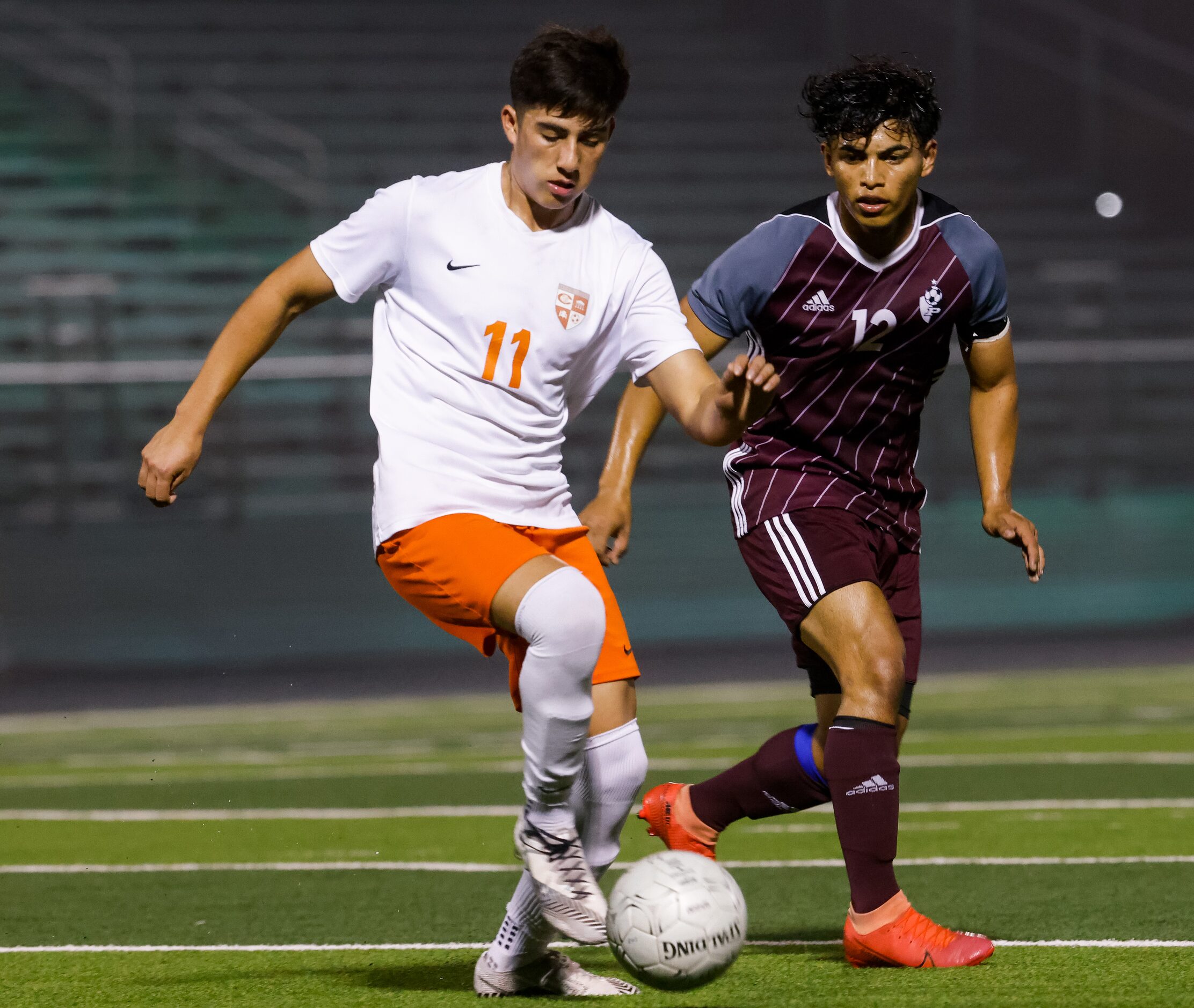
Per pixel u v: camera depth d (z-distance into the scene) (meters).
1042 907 16.69
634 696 12.81
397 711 39.62
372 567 56.19
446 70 86.75
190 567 54.97
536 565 11.80
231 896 18.47
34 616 52.44
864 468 14.78
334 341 68.06
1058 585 59.03
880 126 13.52
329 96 83.50
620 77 11.84
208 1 87.75
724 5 94.56
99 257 70.50
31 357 64.62
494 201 12.34
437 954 14.87
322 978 13.66
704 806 15.66
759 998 12.35
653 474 67.00
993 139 86.12
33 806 26.42
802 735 15.20
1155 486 69.38
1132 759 29.16
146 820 24.70
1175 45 79.12
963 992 12.41
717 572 58.53
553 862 11.63
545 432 12.58
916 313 14.38
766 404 10.59
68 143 77.50
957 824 22.78
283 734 35.97
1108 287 75.00
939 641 51.06
